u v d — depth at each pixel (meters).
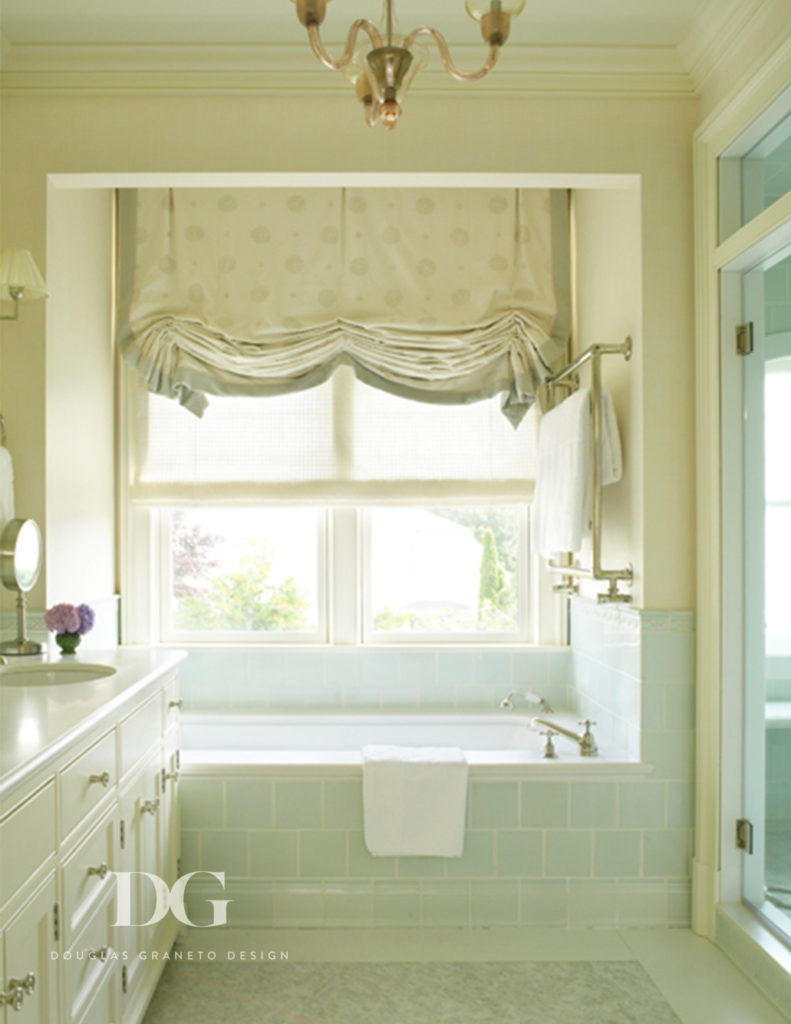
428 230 3.24
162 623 3.51
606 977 2.27
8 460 2.47
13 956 1.23
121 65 2.51
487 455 3.38
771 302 2.30
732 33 2.31
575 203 3.34
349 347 3.22
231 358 3.20
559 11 2.36
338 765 2.57
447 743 3.25
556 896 2.58
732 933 2.37
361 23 1.32
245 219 3.23
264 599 3.54
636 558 2.67
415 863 2.57
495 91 2.57
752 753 2.40
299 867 2.57
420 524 3.55
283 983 2.23
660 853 2.59
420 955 2.39
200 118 2.55
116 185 2.62
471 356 3.21
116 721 1.80
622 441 2.80
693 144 2.58
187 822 2.58
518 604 3.56
